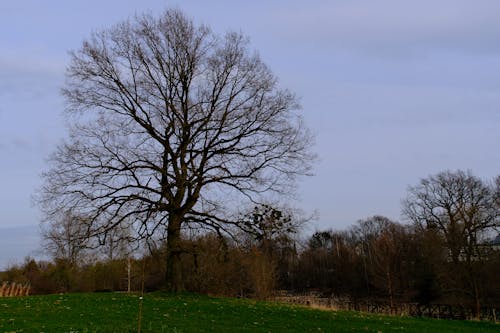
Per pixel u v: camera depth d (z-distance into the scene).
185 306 20.77
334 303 59.72
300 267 90.94
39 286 49.38
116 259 24.02
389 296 61.69
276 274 43.38
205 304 21.75
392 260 63.47
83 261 24.33
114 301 21.64
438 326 20.67
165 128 25.59
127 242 22.95
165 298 23.30
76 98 25.47
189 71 26.02
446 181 54.84
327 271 90.69
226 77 26.33
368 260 82.50
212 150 25.88
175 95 26.17
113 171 24.39
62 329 14.37
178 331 14.82
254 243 29.00
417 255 62.72
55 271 49.22
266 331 15.80
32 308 18.92
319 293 80.44
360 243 98.12
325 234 104.88
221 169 25.56
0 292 41.28
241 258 36.66
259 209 25.80
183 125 25.42
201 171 25.50
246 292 42.38
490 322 23.84
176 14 26.34
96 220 23.67
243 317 18.64
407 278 63.16
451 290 49.97
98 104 25.53
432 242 54.75
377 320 20.67
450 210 54.09
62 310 18.44
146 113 25.39
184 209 25.66
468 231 50.03
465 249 49.88
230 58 26.38
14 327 14.67
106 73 25.47
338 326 18.02
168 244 25.41
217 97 26.12
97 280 46.06
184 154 25.70
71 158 24.19
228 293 35.59
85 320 16.23
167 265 26.39
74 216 23.88
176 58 26.03
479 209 50.72
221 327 16.06
